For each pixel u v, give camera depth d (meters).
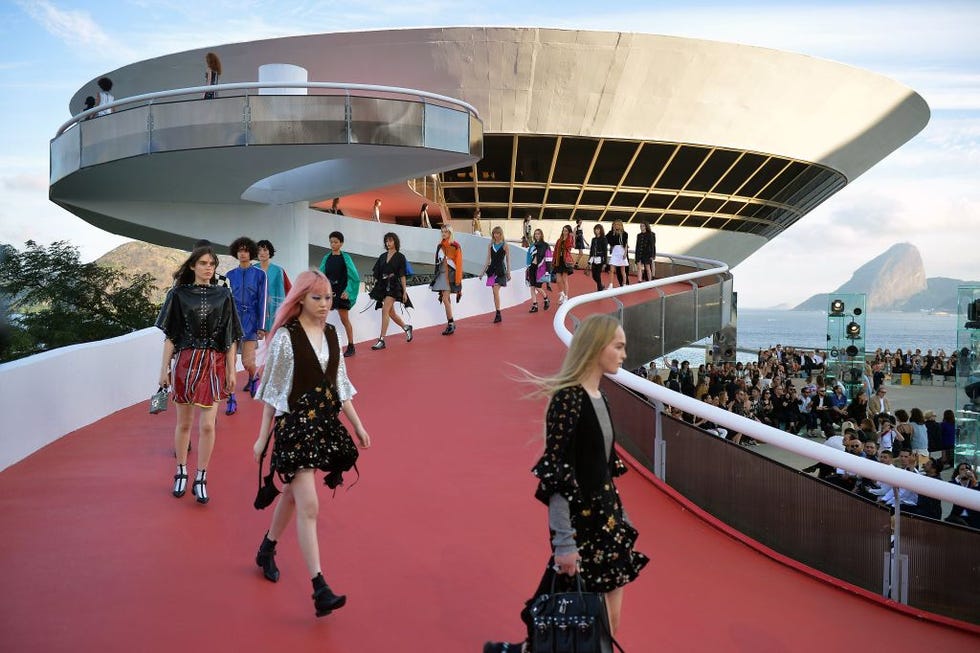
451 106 19.69
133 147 18.30
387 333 16.08
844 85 40.16
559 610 3.18
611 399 9.01
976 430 14.66
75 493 6.47
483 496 6.65
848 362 24.36
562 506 3.35
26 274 32.75
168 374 6.23
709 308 18.97
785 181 43.91
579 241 31.39
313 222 34.81
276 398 4.61
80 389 8.71
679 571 5.46
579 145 39.44
